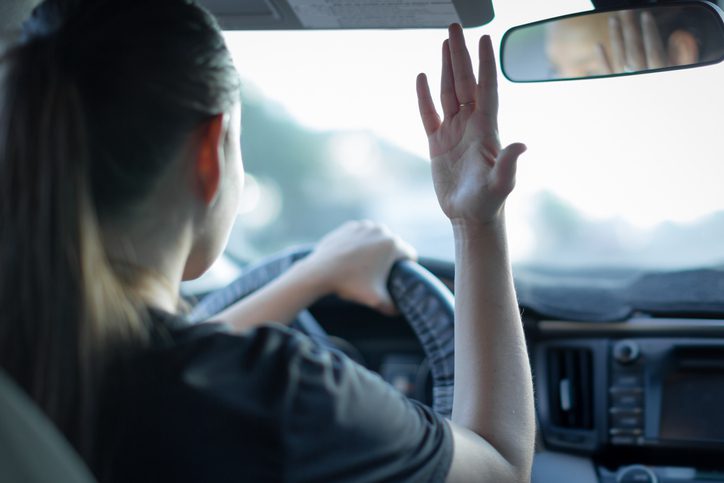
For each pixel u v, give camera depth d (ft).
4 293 2.80
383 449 3.04
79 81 2.89
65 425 2.76
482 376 3.83
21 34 3.09
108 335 2.83
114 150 2.92
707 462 8.21
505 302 4.00
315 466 2.91
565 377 8.55
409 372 9.60
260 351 3.03
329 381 3.03
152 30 2.99
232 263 10.34
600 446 8.34
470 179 4.00
